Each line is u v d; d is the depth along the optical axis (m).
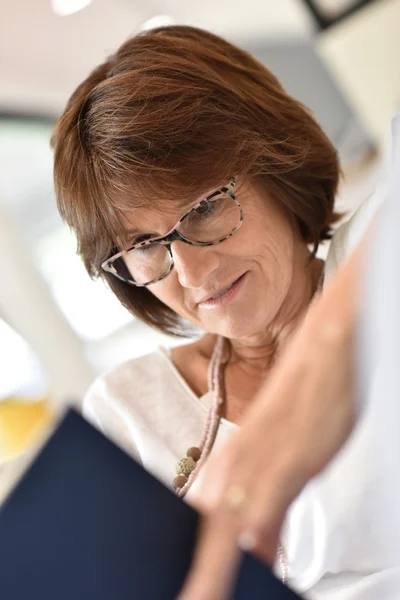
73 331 3.03
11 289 2.89
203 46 1.00
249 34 4.29
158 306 1.16
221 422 1.03
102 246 1.01
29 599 0.46
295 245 1.03
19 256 2.89
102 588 0.47
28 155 3.35
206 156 0.90
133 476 0.49
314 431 0.46
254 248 0.94
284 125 0.98
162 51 0.97
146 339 3.17
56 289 3.19
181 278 0.94
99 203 0.94
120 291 1.14
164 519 0.48
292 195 0.99
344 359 0.46
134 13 3.40
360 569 0.85
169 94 0.91
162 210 0.92
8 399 2.32
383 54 3.32
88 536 0.48
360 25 3.30
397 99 3.38
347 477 0.80
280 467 0.46
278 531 0.47
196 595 0.45
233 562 0.46
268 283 0.97
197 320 1.02
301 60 4.41
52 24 3.15
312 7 3.36
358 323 0.45
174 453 1.07
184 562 0.47
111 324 3.21
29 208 3.22
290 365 0.48
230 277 0.95
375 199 0.90
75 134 0.95
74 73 3.52
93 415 1.18
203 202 0.91
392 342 0.40
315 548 0.86
